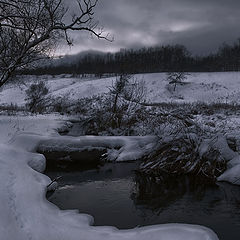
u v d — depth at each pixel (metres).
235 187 8.45
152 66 129.25
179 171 9.61
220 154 9.68
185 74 78.00
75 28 13.23
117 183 8.66
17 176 6.75
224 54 126.81
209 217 6.37
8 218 4.89
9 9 12.59
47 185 7.31
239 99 54.44
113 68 134.25
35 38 12.91
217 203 7.20
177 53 139.25
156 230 4.86
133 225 5.93
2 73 13.56
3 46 13.12
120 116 13.75
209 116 18.94
